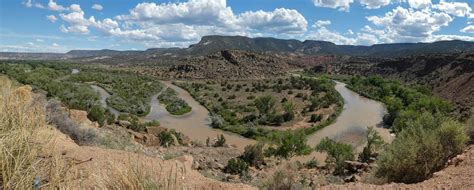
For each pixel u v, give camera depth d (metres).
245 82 144.62
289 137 42.84
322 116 69.94
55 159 3.19
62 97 58.16
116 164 3.47
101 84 120.06
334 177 17.39
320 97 94.88
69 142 7.28
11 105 4.14
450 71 114.62
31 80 74.19
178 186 3.49
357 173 21.72
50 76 111.00
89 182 3.39
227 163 25.31
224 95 105.25
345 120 69.31
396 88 102.25
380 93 100.38
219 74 179.00
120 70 191.88
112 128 27.84
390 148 11.22
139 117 70.19
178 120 68.69
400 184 7.34
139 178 3.19
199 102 93.94
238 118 70.38
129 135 28.00
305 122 67.75
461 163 8.52
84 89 84.19
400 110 64.75
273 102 76.25
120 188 3.13
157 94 110.94
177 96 104.50
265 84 130.75
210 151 30.55
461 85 93.38
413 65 149.00
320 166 29.19
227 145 41.84
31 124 3.84
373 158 34.00
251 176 18.05
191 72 183.50
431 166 9.80
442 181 7.32
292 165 9.17
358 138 55.56
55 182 2.89
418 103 71.44
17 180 2.78
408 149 9.97
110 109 74.06
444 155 9.94
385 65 171.25
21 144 3.15
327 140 41.50
